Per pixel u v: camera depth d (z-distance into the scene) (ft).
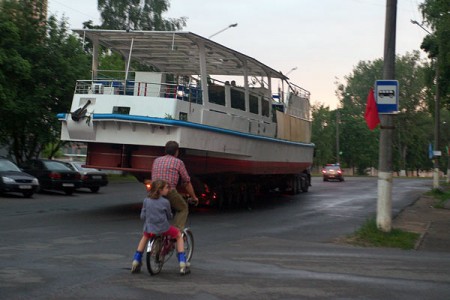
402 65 243.60
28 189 71.36
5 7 91.86
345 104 273.33
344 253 34.14
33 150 101.09
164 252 26.35
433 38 86.22
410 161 277.03
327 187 117.39
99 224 46.50
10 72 84.53
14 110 86.38
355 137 265.54
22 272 25.79
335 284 24.85
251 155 64.13
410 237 40.34
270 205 71.05
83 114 53.31
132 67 70.79
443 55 75.05
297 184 91.86
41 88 91.09
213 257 31.48
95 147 54.49
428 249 36.73
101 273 25.91
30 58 91.81
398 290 23.95
